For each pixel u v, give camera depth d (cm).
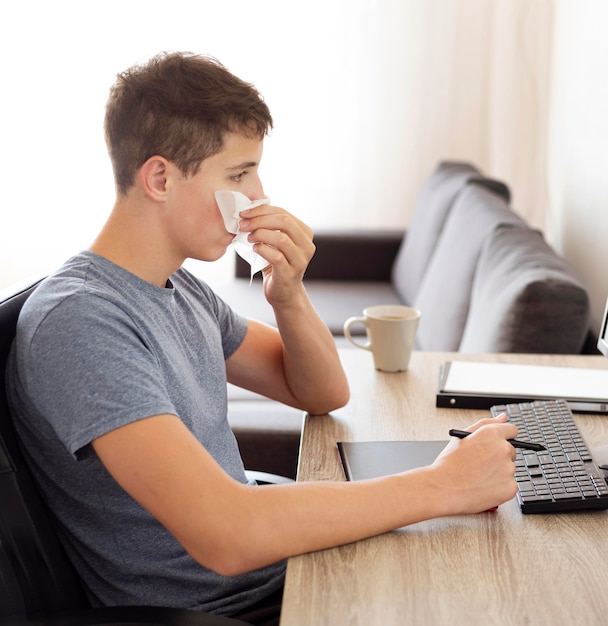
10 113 385
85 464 107
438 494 103
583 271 259
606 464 114
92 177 392
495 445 107
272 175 383
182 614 97
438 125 373
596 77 250
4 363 109
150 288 112
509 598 89
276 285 128
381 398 143
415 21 362
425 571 94
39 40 377
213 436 123
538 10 332
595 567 94
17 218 395
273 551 95
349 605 88
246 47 370
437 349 237
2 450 104
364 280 336
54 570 107
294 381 137
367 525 99
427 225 298
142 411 95
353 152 379
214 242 112
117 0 370
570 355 167
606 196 233
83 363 97
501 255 208
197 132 105
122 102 107
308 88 373
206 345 124
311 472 118
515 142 350
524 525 103
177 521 94
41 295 105
